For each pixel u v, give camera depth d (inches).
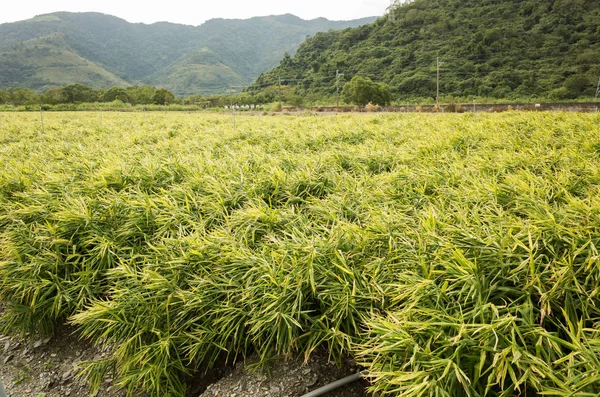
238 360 162.2
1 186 289.6
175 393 150.4
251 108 2620.6
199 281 160.4
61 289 188.2
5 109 1956.2
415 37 3619.6
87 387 163.2
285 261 158.2
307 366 147.3
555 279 128.4
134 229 208.2
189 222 207.3
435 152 349.7
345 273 151.1
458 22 3508.9
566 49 2615.7
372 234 170.7
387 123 615.5
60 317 198.8
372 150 352.5
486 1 3700.8
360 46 3976.4
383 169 314.5
